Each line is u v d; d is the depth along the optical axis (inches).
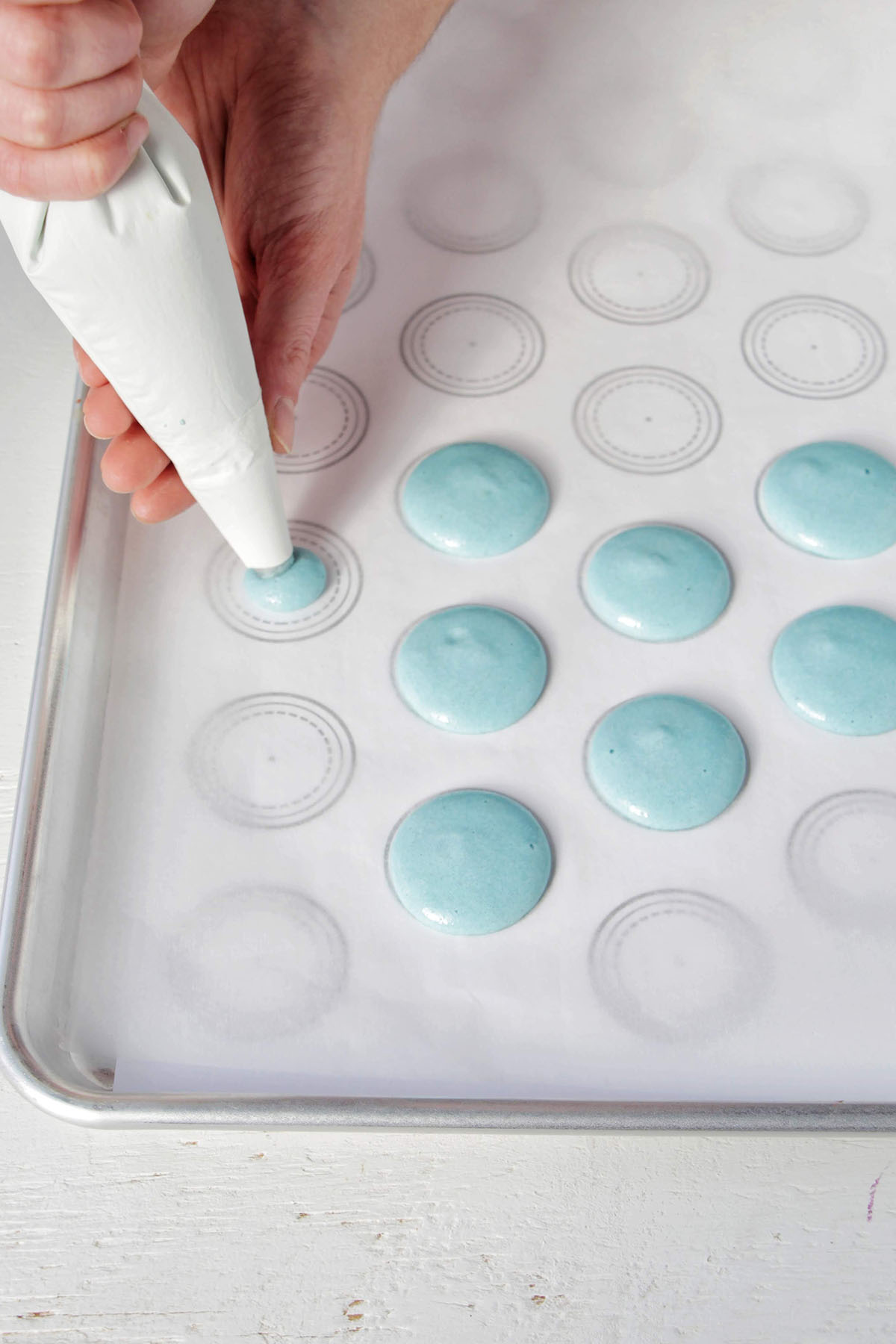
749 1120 15.1
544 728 17.5
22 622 18.8
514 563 18.6
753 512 18.9
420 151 22.1
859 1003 15.9
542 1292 15.2
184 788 17.1
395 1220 15.5
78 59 12.6
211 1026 15.9
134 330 14.5
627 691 17.7
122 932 16.4
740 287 20.7
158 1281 15.3
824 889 16.5
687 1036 15.8
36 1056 15.3
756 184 21.7
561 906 16.5
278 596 18.2
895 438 19.3
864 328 20.3
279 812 17.0
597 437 19.4
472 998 16.0
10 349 20.9
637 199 21.5
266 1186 15.7
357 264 20.1
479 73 22.9
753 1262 15.3
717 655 17.9
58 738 16.8
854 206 21.4
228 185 19.1
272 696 17.6
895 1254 15.3
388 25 20.0
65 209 13.7
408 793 17.1
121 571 18.4
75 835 16.7
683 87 22.7
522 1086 15.6
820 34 23.2
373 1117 15.1
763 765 17.2
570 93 22.7
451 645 17.7
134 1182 15.8
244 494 16.6
